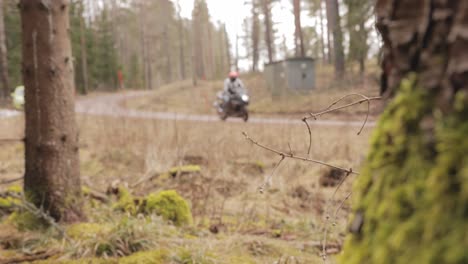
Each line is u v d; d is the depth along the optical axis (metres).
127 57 66.69
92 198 4.35
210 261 2.64
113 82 43.75
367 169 0.86
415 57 0.78
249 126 8.42
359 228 0.84
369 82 17.53
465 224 0.64
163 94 30.77
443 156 0.69
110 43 44.53
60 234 3.02
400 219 0.73
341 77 20.20
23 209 3.21
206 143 6.57
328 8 22.06
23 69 3.26
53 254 2.72
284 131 7.14
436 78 0.73
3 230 3.02
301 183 5.35
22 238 2.91
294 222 3.83
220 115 12.53
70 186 3.32
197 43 62.34
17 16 28.14
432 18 0.74
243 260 2.72
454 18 0.71
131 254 2.74
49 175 3.22
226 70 68.25
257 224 3.77
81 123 8.75
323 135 7.79
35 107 3.21
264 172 5.89
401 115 0.78
